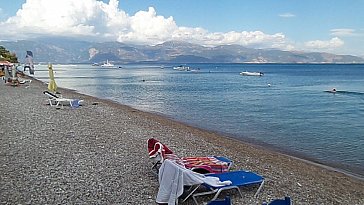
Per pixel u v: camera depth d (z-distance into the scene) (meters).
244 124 24.84
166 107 34.06
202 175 8.67
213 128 22.88
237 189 9.13
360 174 13.39
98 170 10.49
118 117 22.61
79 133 15.95
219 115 29.11
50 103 25.94
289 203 6.41
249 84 73.62
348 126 24.78
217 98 43.91
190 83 75.94
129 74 128.25
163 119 24.55
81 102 27.95
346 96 48.84
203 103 38.09
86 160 11.48
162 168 8.48
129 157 12.13
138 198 8.48
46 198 8.15
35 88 42.25
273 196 9.37
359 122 26.55
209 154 14.04
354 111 33.16
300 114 30.67
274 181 10.91
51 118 20.03
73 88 57.47
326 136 21.09
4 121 18.38
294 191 10.11
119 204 8.07
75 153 12.32
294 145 18.56
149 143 10.88
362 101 42.41
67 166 10.72
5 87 42.28
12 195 8.22
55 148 12.92
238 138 19.73
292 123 25.73
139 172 10.47
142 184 9.45
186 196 8.54
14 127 16.78
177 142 15.88
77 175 9.91
